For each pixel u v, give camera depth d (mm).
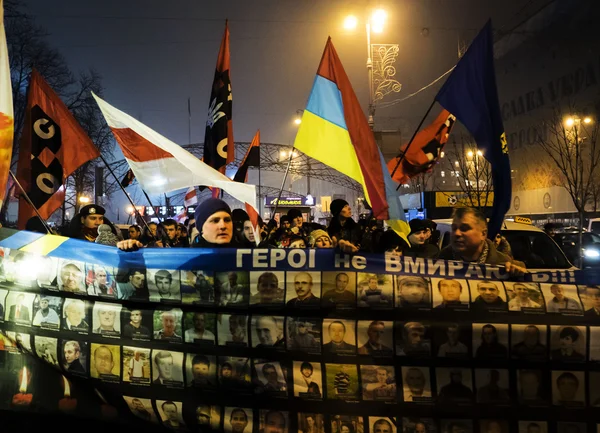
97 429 3727
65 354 3750
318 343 3393
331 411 3350
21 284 3877
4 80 3633
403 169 5914
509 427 3209
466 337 3275
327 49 4465
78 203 30094
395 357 3318
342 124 4348
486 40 4297
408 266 3404
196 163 4441
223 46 7223
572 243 16844
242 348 3480
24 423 3811
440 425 3244
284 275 3488
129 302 3686
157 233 8609
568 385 3197
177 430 3580
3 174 3615
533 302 3271
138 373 3621
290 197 33656
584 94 31094
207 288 3561
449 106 4441
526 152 36344
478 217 3881
